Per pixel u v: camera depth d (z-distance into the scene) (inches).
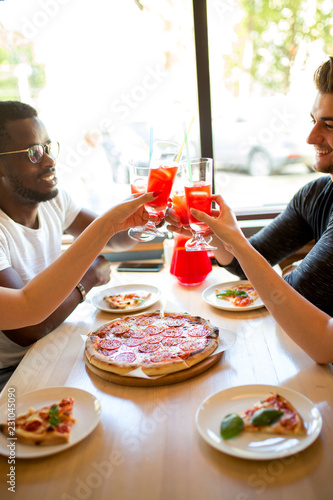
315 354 44.3
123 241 73.5
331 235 56.3
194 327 51.0
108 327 52.3
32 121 60.1
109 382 44.1
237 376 43.5
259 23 88.6
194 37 82.0
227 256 65.7
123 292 65.7
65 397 41.0
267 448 33.3
